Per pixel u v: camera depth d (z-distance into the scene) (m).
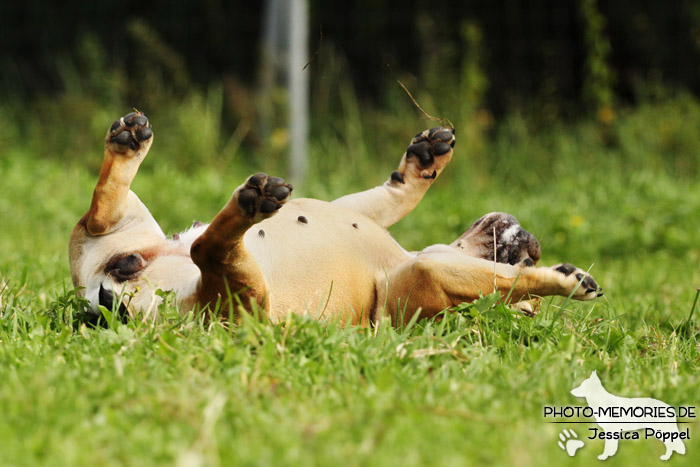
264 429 5.23
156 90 23.59
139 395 5.69
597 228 15.62
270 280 7.63
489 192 20.73
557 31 25.95
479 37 23.70
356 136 23.19
